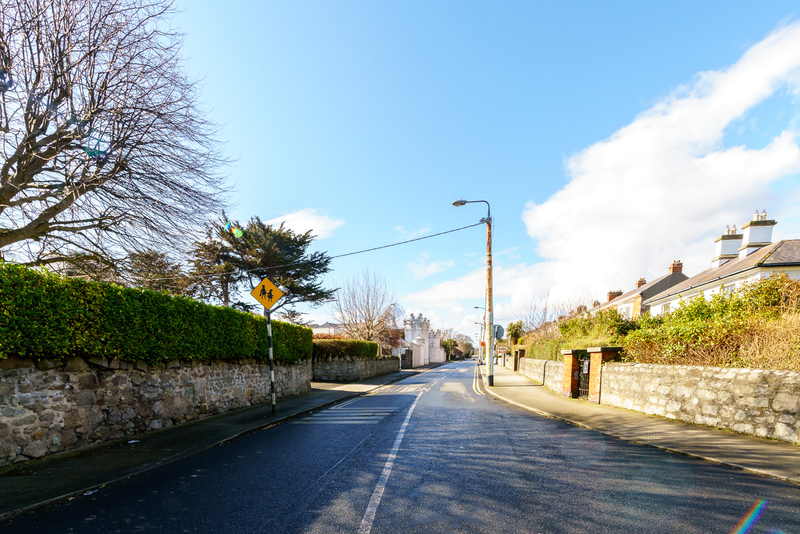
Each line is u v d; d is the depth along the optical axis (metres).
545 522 3.37
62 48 7.09
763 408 6.09
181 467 5.12
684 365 7.78
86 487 4.26
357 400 12.77
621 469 4.85
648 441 6.17
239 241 24.61
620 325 16.02
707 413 7.03
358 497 3.99
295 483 4.45
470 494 4.04
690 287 19.70
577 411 9.34
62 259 8.80
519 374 25.39
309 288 27.53
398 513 3.58
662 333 8.98
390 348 38.72
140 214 8.44
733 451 5.39
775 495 3.93
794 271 14.15
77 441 5.94
